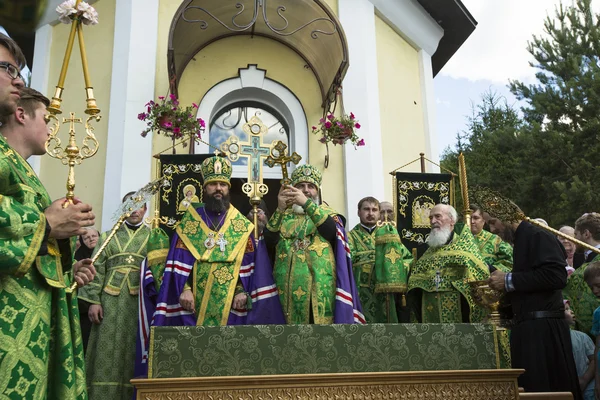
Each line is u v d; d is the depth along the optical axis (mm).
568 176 14969
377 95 9492
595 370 4309
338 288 4754
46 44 9469
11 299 2324
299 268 4848
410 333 3350
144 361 5066
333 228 4855
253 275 4988
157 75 8734
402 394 3223
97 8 9297
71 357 2523
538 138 15469
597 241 5578
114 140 8414
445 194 7598
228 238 5188
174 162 6801
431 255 5473
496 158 20844
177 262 5055
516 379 3398
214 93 8922
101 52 9055
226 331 3184
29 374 2303
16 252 2238
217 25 8672
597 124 14703
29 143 2713
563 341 4375
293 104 9133
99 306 5570
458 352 3383
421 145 10344
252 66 9109
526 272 4441
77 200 2535
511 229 5043
